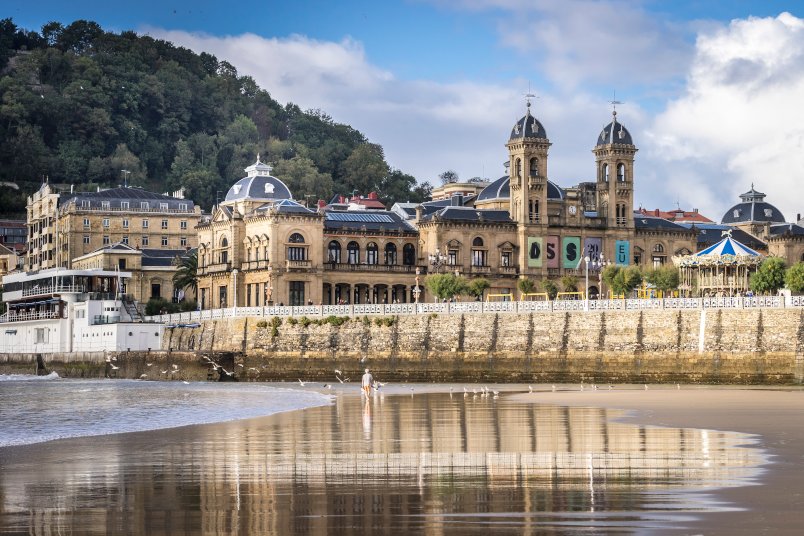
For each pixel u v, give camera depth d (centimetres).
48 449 7362
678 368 16238
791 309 15375
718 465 6038
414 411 10519
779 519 4556
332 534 4506
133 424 9712
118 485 5703
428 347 18525
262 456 6794
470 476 5812
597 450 6838
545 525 4559
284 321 19988
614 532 4403
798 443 7100
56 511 5022
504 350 17862
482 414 9981
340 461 6494
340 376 19188
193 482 5766
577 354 17200
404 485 5544
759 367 15500
